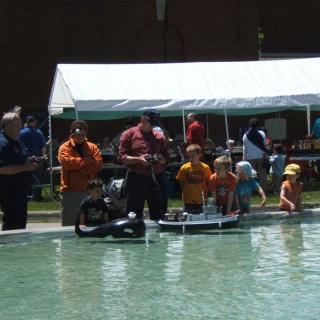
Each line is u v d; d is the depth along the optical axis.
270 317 6.46
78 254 9.80
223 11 33.41
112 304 7.02
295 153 23.53
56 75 22.06
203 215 11.91
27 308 6.95
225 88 22.00
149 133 12.45
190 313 6.64
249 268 8.62
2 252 10.08
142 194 12.39
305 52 38.34
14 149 11.27
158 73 22.30
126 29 32.53
